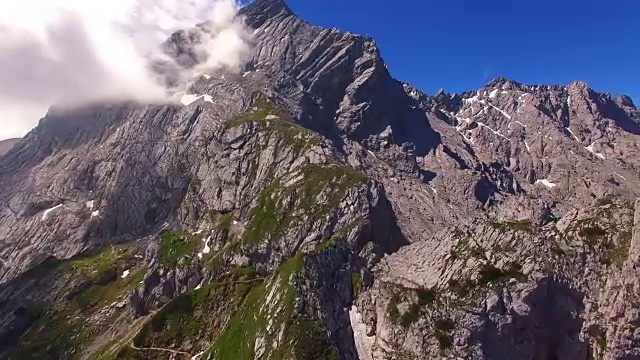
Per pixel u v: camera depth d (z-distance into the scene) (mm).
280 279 173375
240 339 170125
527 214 192625
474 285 143125
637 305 127812
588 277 138250
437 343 137500
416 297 150625
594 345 132250
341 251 184500
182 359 192750
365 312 160250
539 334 136750
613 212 149125
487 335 136000
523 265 141125
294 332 152000
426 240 181750
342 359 147500
